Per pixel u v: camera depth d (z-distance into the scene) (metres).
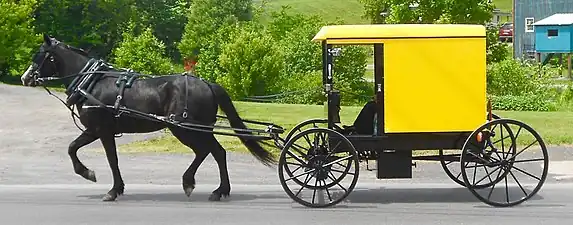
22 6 39.94
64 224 9.26
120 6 51.66
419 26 10.05
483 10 33.62
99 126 10.70
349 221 9.28
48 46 10.97
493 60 34.38
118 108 10.61
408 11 34.47
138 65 33.25
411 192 11.43
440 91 10.01
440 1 33.72
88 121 10.70
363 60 21.23
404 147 10.14
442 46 9.96
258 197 11.09
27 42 39.97
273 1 107.31
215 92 10.73
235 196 11.18
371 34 9.94
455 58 9.98
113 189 10.89
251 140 10.80
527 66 30.78
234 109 10.84
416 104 10.02
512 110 25.34
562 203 10.43
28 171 13.60
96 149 16.06
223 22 53.53
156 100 10.64
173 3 59.50
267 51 30.03
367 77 21.39
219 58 31.30
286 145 10.03
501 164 10.23
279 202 10.66
